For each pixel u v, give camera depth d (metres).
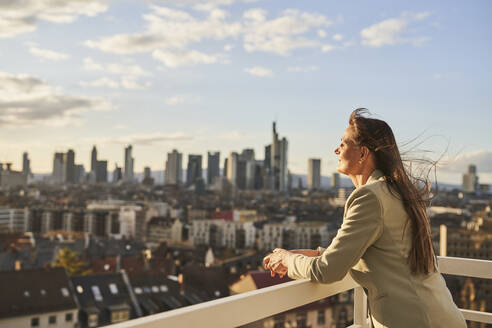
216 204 166.62
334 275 1.16
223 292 48.47
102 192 197.62
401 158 1.28
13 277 38.25
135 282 47.00
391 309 1.13
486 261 1.61
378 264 1.17
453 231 38.03
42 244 93.38
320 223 98.38
